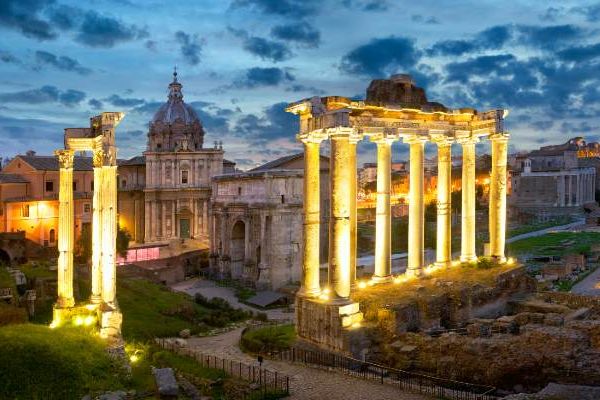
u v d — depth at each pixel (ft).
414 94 140.56
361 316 114.42
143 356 109.60
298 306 122.52
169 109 387.34
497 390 92.79
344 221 114.11
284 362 115.75
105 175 115.03
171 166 367.25
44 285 176.24
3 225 290.56
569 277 252.42
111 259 114.93
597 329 94.53
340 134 113.29
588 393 72.59
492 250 157.99
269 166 327.06
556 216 571.69
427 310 119.03
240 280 302.45
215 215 325.42
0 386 79.71
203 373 103.55
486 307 132.57
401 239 350.43
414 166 145.18
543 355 90.22
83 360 90.48
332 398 87.40
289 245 287.89
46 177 309.42
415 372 102.12
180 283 308.81
